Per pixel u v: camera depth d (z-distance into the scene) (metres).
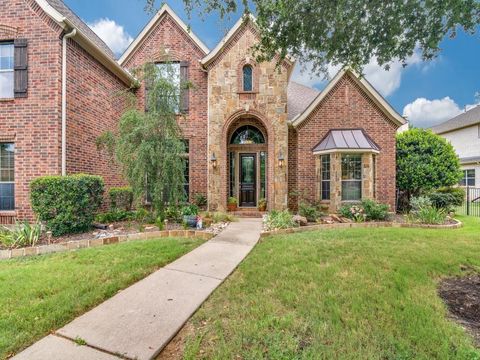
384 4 4.44
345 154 11.16
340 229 8.02
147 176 8.09
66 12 10.16
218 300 3.68
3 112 8.37
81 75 9.22
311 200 11.84
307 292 3.83
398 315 3.22
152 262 5.04
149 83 8.37
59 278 4.20
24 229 6.27
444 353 2.57
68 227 7.11
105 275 4.37
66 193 7.03
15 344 2.67
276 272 4.58
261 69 11.52
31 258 5.36
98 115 10.12
